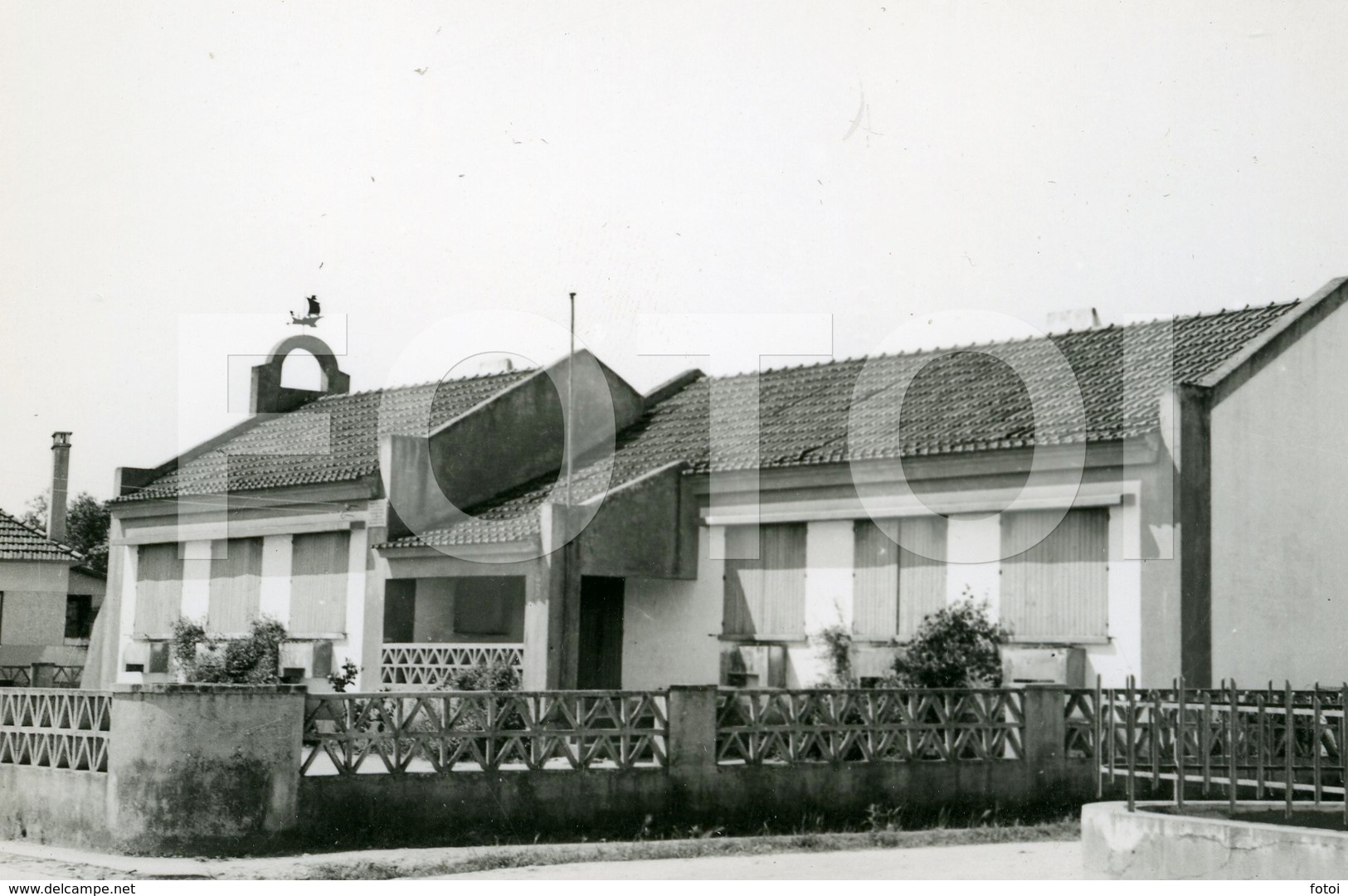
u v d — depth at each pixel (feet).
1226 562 62.44
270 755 43.27
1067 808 54.03
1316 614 65.72
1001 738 53.78
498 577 82.94
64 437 120.67
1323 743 51.03
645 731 48.57
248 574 88.43
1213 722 51.70
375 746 45.01
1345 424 68.59
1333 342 68.74
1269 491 64.85
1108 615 61.98
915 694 52.60
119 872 39.32
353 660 80.33
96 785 43.78
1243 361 64.69
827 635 69.62
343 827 44.19
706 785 49.08
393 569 78.43
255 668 82.74
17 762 47.98
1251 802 39.52
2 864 40.42
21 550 109.50
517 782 46.62
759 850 46.01
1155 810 38.93
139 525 95.66
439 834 45.42
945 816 51.83
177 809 42.22
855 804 50.98
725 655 73.61
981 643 64.49
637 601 78.23
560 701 47.70
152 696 42.75
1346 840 32.83
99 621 98.48
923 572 67.87
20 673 106.73
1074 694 55.21
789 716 50.75
